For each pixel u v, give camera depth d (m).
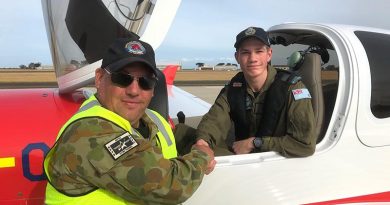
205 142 2.23
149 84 1.53
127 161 1.41
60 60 2.27
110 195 1.46
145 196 1.45
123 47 1.50
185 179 1.53
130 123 1.59
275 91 2.22
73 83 2.15
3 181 2.02
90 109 1.48
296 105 2.13
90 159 1.36
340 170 2.18
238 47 2.29
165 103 2.35
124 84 1.49
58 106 2.27
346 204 2.17
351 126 2.22
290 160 2.11
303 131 2.10
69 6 2.09
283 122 2.22
